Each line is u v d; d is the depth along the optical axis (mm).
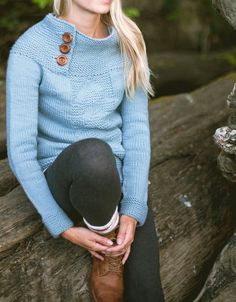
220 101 3109
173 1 5008
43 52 1736
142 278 1802
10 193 2064
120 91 1857
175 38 5062
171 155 2539
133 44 1853
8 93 1729
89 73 1790
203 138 2688
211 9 5039
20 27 4027
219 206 2361
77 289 1878
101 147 1613
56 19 1740
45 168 1797
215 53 4848
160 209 2223
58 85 1744
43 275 1872
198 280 2156
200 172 2471
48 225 1711
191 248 2176
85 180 1570
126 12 4195
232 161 2037
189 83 4305
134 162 1871
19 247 1883
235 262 1983
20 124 1713
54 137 1805
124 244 1729
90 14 1778
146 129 1934
